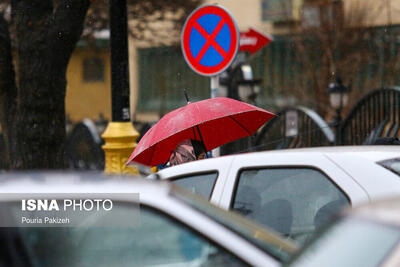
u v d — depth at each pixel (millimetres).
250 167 11180
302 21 47375
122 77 22516
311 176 10672
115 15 22266
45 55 22891
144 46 53406
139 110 55125
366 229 5312
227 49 17875
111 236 6508
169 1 45031
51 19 23000
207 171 11500
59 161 23391
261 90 49375
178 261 6402
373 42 45188
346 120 34438
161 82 53938
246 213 10930
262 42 36500
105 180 6848
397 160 10305
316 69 46562
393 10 44406
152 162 16938
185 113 15234
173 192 6773
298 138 36500
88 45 52031
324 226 5910
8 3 27312
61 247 6461
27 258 6379
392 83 44406
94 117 56500
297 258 5758
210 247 6395
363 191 10023
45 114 22984
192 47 18578
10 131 24766
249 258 6332
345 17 45719
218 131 16812
